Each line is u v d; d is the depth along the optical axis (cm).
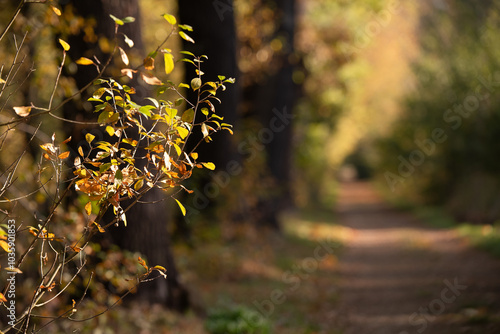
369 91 4156
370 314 1022
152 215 832
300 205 3759
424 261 1686
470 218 2644
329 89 2955
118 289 742
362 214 4078
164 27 1508
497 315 809
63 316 364
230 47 1316
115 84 326
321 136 3747
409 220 3316
